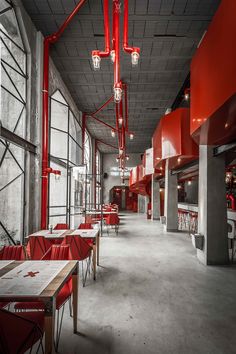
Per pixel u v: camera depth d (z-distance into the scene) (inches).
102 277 163.0
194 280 157.9
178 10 196.1
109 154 909.2
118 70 154.6
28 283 73.7
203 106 143.4
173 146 245.6
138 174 610.9
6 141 177.5
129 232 379.2
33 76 215.6
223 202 201.6
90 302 123.1
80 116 439.8
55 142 323.0
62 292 93.9
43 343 86.0
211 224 198.5
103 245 274.8
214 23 125.5
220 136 174.4
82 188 491.2
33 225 213.9
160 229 417.4
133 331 95.7
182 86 339.6
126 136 642.2
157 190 607.8
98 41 238.5
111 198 1018.1
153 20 207.2
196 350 83.6
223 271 178.1
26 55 209.5
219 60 118.3
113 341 88.7
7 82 203.2
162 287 144.8
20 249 117.6
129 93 366.0
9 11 184.1
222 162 205.2
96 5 191.3
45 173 223.0
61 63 279.6
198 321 104.0
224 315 109.6
